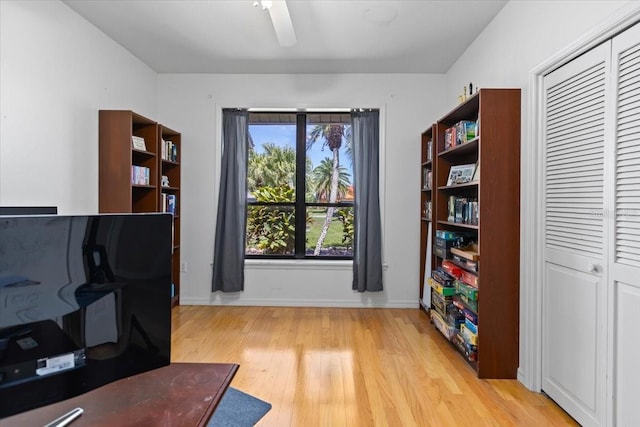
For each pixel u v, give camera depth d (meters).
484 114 2.39
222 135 4.09
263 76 4.07
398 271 4.07
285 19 2.39
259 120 4.20
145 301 0.93
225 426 1.82
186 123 4.09
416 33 3.09
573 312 1.94
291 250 4.21
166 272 0.98
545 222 2.19
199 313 3.79
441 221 3.38
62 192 2.62
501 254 2.40
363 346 2.91
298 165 4.20
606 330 1.71
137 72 3.66
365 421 1.89
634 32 1.55
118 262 0.88
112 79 3.24
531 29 2.29
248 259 4.18
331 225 4.21
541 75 2.21
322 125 4.20
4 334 0.72
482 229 2.40
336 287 4.08
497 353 2.39
